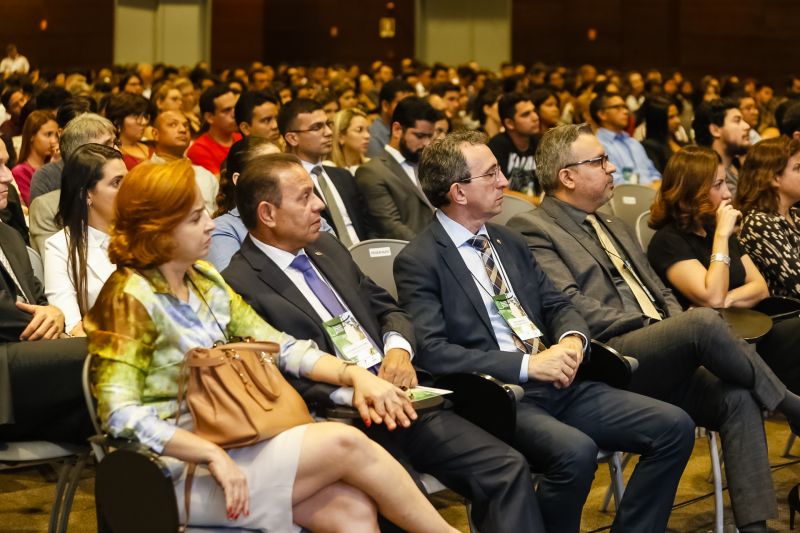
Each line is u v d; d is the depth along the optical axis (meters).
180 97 7.20
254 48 19.06
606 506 3.71
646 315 3.60
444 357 3.04
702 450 4.43
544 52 18.45
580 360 3.08
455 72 14.47
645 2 18.11
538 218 3.68
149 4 17.70
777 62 17.80
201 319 2.52
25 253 3.23
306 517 2.41
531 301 3.30
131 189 2.41
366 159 6.62
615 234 3.78
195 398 2.36
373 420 2.57
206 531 2.35
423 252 3.19
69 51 18.33
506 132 6.55
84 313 3.14
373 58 19.06
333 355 2.90
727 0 17.72
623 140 7.35
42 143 5.15
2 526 3.37
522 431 2.91
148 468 2.19
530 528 2.67
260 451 2.38
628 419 3.05
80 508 3.56
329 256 3.10
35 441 2.76
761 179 4.39
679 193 3.90
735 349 3.18
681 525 3.60
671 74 17.34
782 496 3.84
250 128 5.92
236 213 3.75
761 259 4.27
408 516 2.44
